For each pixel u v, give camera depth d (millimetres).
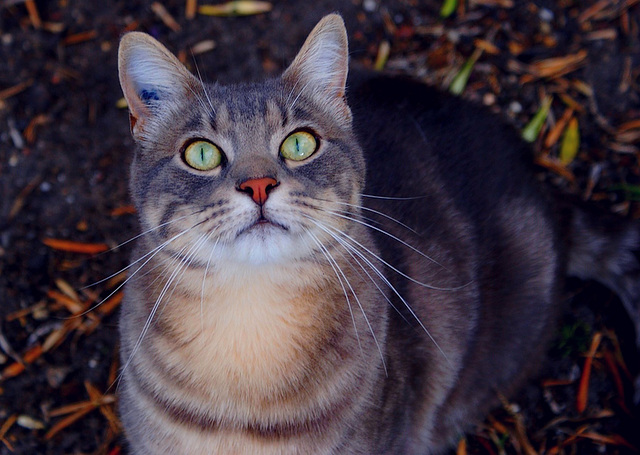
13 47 791
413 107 630
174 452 520
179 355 501
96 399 681
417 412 576
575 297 718
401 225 572
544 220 639
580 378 691
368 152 593
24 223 738
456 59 790
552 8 805
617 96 778
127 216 739
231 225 476
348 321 506
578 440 670
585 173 754
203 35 801
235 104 495
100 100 777
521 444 669
